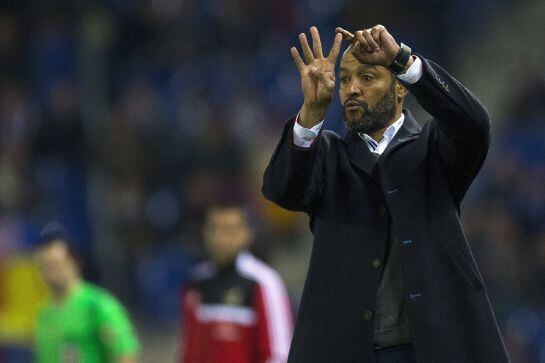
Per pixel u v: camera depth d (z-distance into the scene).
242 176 52.81
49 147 51.00
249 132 56.41
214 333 25.69
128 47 57.78
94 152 52.12
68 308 27.34
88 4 57.09
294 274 53.09
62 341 27.33
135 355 27.28
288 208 15.01
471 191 52.47
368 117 14.71
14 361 41.09
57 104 51.59
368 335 14.38
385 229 14.59
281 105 58.78
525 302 44.25
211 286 25.88
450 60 62.44
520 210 49.75
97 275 47.78
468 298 14.29
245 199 49.72
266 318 25.27
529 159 55.81
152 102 54.97
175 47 58.97
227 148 52.56
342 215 14.83
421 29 61.72
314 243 14.97
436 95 14.16
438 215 14.52
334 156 15.12
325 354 14.48
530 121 57.75
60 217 49.50
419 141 14.82
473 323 14.21
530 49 65.31
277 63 60.28
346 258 14.65
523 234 48.31
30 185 49.75
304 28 61.75
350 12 61.72
